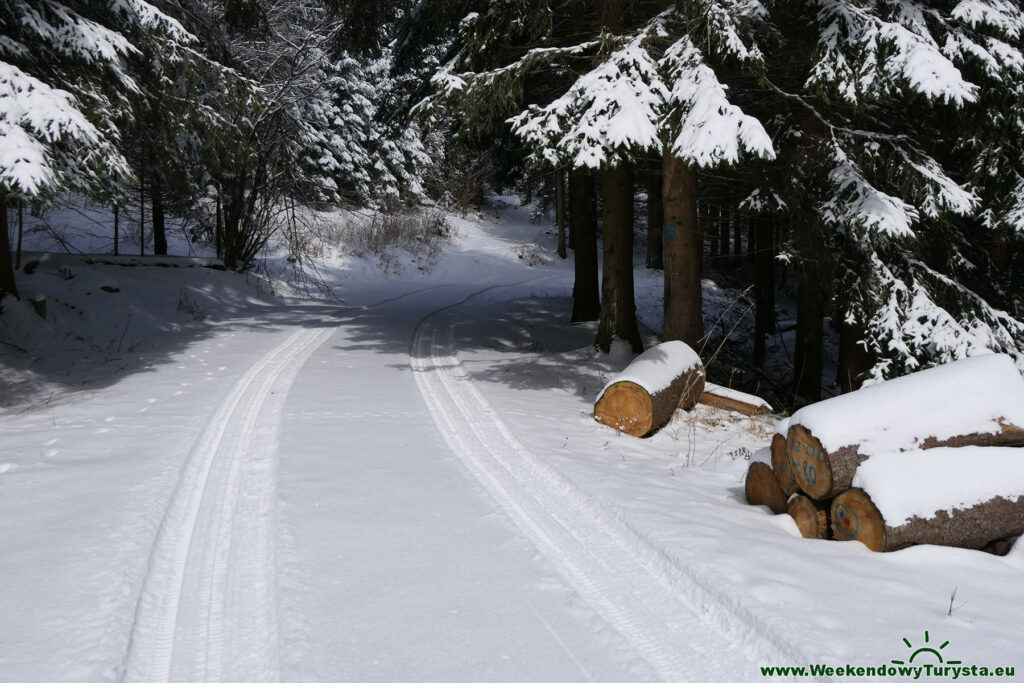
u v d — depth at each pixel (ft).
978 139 28.81
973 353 27.14
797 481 16.03
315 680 9.87
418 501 17.21
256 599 12.61
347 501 17.01
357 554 14.08
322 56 70.90
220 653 10.97
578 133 24.29
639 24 34.63
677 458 23.20
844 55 26.96
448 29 49.16
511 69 28.84
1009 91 27.09
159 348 43.14
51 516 15.78
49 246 81.30
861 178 27.94
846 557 14.14
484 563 13.88
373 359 39.86
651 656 10.86
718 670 10.48
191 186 55.88
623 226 39.93
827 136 30.81
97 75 34.76
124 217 81.92
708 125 22.07
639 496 17.69
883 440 15.23
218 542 14.97
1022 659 10.19
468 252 120.67
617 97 24.08
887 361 28.48
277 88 69.82
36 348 37.73
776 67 31.83
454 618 11.73
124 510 16.03
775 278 93.91
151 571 13.60
